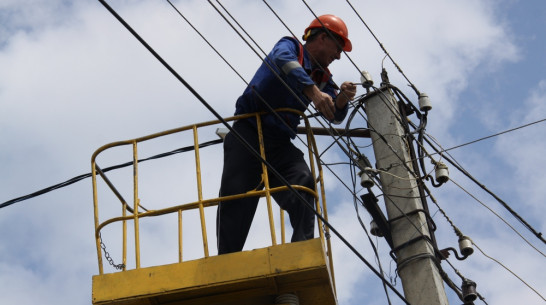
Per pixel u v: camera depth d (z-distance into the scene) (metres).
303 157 7.72
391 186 8.59
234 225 7.34
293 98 7.63
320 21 8.12
